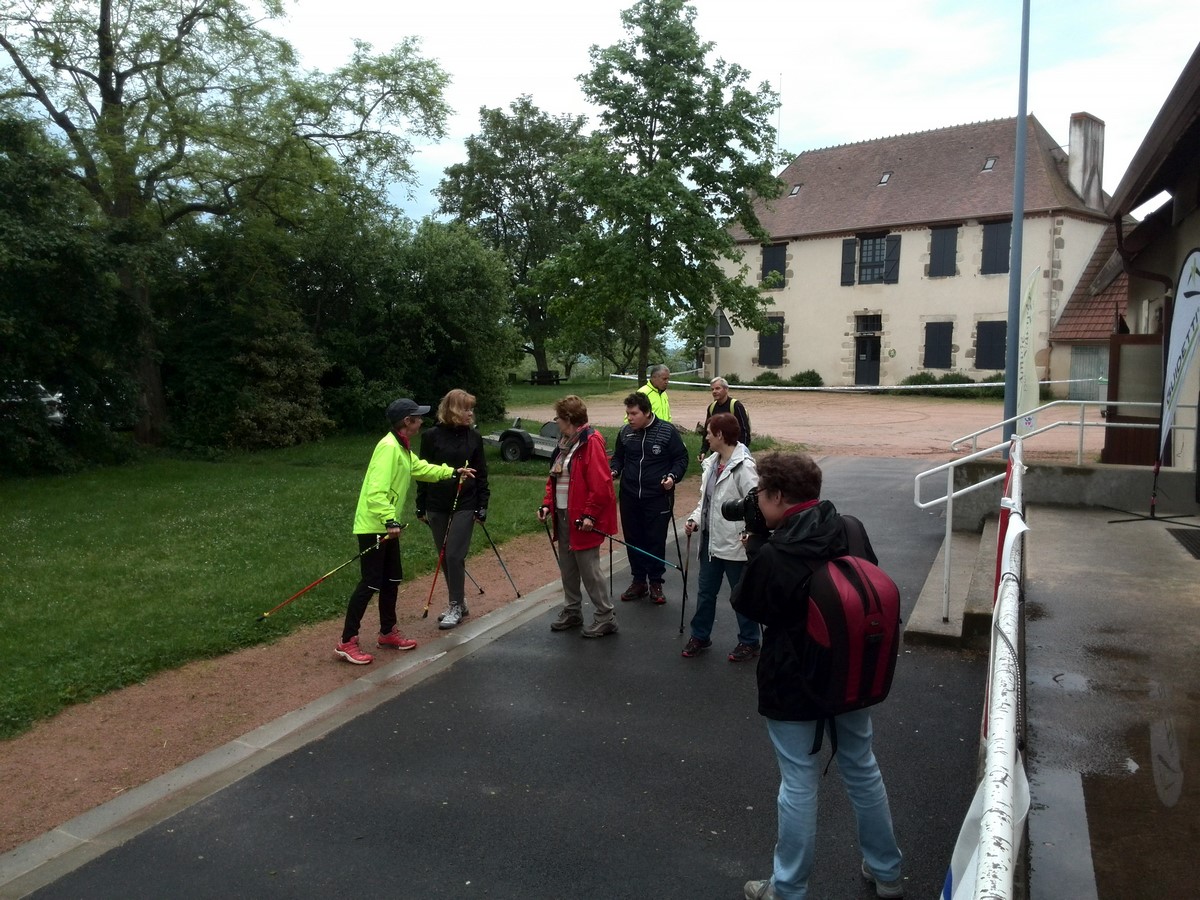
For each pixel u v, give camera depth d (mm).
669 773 4328
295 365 19812
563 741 4703
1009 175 34562
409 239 22734
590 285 15438
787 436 20312
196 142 18125
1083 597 5773
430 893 3396
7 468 14852
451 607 6750
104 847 3725
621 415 27297
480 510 6770
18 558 8562
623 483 7336
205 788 4227
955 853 1931
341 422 21531
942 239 34844
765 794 4113
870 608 2924
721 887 3406
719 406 10055
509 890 3408
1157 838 3033
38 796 4145
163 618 6535
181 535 9664
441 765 4449
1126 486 8836
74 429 16312
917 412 27000
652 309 14672
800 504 3150
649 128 14797
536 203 45312
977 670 5465
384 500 5902
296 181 19203
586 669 5785
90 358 16234
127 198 17953
